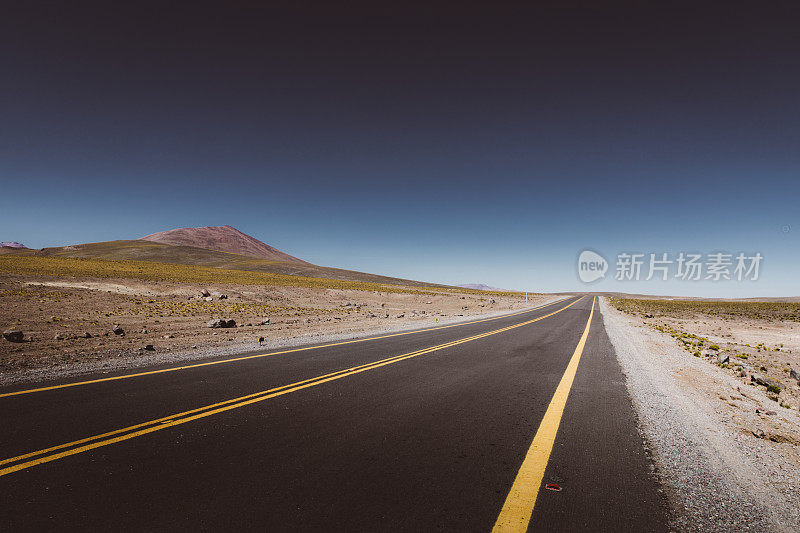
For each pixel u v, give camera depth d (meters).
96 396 4.61
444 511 2.29
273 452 3.11
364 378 5.90
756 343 14.34
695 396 5.50
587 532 2.10
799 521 2.31
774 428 4.28
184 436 3.42
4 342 8.41
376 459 3.02
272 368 6.49
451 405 4.61
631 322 20.86
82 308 16.08
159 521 2.15
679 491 2.62
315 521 2.16
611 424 4.04
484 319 19.44
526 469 2.90
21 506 2.27
